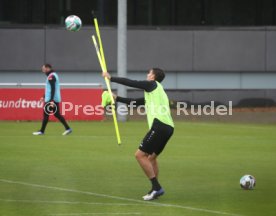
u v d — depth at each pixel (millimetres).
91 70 109625
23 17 114688
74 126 80875
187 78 111438
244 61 111625
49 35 109188
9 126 80375
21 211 36031
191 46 111000
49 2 115062
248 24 118250
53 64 109312
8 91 85938
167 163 54125
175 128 81562
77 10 115312
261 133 77188
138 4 116875
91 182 44938
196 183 45219
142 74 110688
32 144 64625
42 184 44031
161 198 39938
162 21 117500
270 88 112250
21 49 109125
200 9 117625
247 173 49531
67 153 58844
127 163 53531
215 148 63781
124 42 88250
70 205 37594
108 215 35125
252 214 35906
